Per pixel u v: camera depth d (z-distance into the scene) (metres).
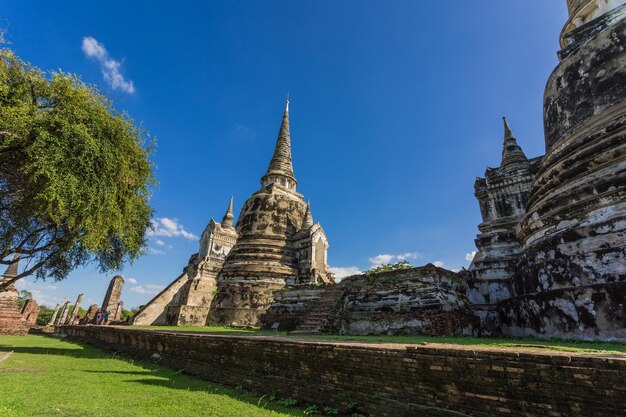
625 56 12.93
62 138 11.98
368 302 16.64
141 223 18.53
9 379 8.33
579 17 17.72
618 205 10.97
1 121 10.77
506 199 20.14
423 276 15.41
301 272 31.09
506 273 17.78
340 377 6.66
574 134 13.48
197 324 28.33
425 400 5.50
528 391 4.60
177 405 6.41
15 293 31.80
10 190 14.39
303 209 37.91
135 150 15.16
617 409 3.93
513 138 22.05
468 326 14.64
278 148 42.44
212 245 34.78
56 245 16.27
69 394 7.05
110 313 38.28
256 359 8.48
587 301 10.35
